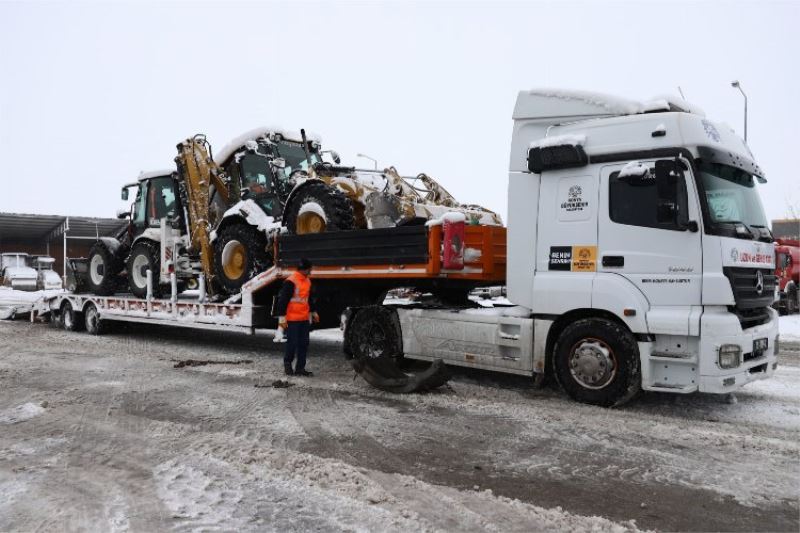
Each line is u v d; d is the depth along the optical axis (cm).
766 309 668
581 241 632
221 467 450
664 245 582
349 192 929
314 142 1169
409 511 372
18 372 836
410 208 871
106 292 1351
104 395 689
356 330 842
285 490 405
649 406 631
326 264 841
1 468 456
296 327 809
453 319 728
